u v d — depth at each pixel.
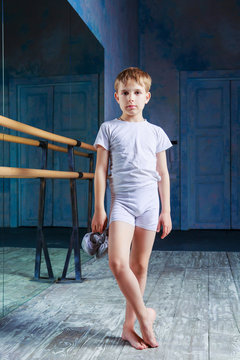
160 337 1.68
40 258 2.44
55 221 2.69
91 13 3.69
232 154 6.11
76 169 3.26
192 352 1.53
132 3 5.82
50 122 2.59
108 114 4.29
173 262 3.32
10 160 1.98
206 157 6.15
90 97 3.60
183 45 6.19
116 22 4.78
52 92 2.62
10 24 1.96
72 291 2.42
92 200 3.61
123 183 1.61
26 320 1.90
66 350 1.55
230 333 1.72
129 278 1.50
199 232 5.71
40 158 2.36
